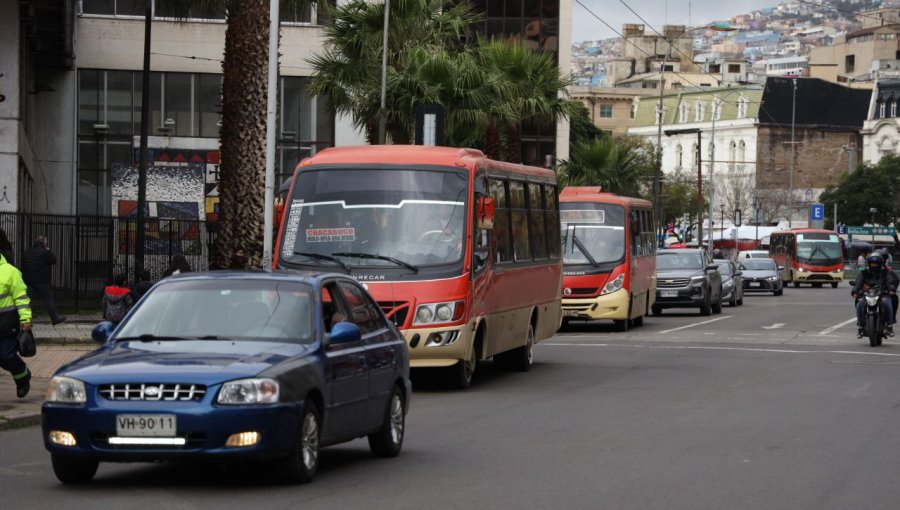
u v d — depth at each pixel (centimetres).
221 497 1112
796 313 4938
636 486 1190
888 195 13650
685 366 2592
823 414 1773
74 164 5228
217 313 1232
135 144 5262
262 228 2912
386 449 1362
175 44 5278
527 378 2333
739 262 7194
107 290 2597
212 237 4081
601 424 1662
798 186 17200
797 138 17188
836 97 17338
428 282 2006
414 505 1084
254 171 2902
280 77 5300
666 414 1773
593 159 5756
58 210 5216
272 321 1219
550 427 1633
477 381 2278
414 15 4147
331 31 4172
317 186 2092
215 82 5306
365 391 1288
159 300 1254
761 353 2948
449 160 2106
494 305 2202
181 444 1080
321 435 1197
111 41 5238
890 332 3216
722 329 3909
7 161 3722
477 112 4100
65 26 4541
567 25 7375
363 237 2052
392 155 2114
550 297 2670
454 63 4103
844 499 1125
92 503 1081
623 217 3769
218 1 3306
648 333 3725
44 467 1298
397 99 4059
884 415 1762
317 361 1180
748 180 16275
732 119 17500
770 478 1238
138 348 1176
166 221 4047
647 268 4122
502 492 1155
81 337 2914
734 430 1602
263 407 1095
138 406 1083
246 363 1119
